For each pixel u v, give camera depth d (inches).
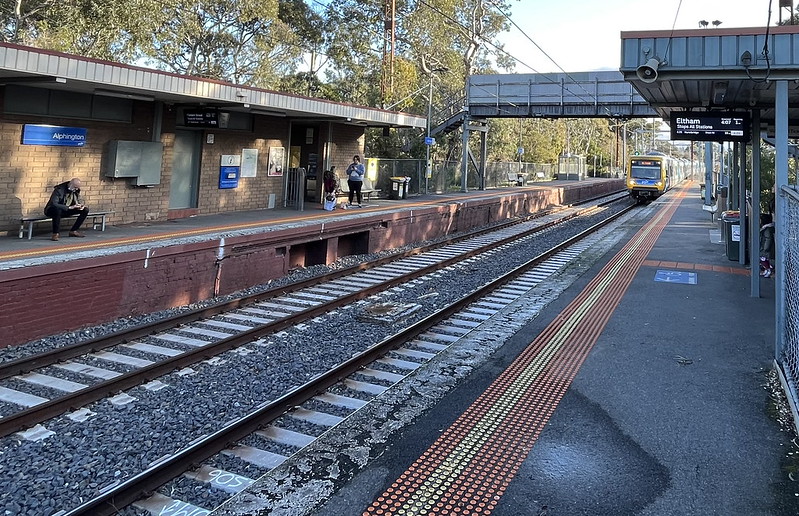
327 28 1529.3
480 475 157.3
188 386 233.3
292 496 147.6
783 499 144.8
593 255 573.3
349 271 478.9
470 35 1541.6
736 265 509.7
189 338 299.7
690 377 234.1
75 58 389.1
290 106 589.9
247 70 1323.8
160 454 178.1
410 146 1486.2
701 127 394.0
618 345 278.5
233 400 219.9
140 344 287.4
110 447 181.2
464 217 821.9
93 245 378.6
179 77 470.3
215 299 390.3
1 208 428.1
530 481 153.9
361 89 1544.0
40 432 190.7
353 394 226.1
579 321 324.5
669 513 139.6
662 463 163.6
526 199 1095.6
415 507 142.2
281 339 296.7
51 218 417.4
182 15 1109.7
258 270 436.1
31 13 878.4
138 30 907.4
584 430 185.0
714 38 298.4
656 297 383.9
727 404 205.8
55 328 295.9
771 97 367.2
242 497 147.6
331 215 617.9
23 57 358.6
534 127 2436.0
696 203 1370.6
